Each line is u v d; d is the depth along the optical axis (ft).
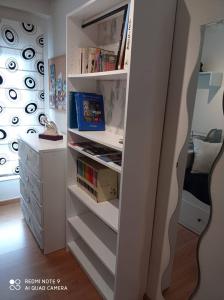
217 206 3.62
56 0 7.76
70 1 6.84
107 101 5.75
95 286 5.45
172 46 3.94
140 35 3.56
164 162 4.37
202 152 3.78
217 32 3.37
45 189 6.06
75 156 6.14
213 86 3.52
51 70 8.63
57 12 7.79
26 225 7.83
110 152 5.22
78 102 5.56
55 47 8.18
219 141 3.52
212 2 3.35
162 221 4.59
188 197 4.09
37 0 8.00
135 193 4.30
